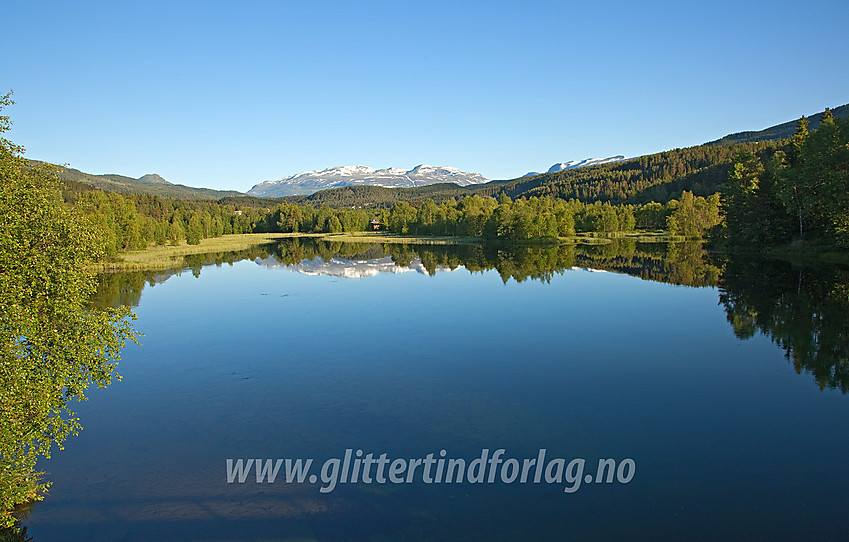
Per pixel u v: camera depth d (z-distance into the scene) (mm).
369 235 172250
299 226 194000
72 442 16922
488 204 154875
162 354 27344
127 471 14938
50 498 13570
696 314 34500
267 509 12938
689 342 27609
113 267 68625
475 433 17016
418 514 12594
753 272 52625
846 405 18750
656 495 13227
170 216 142125
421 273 60750
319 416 18688
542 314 35406
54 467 15227
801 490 13297
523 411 18719
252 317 36406
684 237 123062
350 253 95250
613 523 12062
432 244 121000
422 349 27203
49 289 13039
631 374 22578
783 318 32438
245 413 19156
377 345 28219
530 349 26797
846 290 40375
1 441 11789
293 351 27391
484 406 19266
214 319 35969
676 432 16766
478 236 136250
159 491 13852
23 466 13266
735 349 26125
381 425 17797
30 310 12477
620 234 135500
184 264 74438
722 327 30719
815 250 58875
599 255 79938
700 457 15102
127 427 18062
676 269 58250
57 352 13211
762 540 11352
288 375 23453
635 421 17672
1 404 11352
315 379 22797
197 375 23766
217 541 11695
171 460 15570
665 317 33781
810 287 42375
